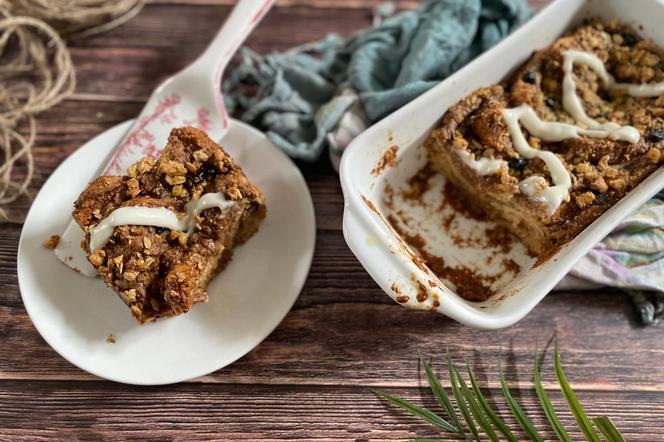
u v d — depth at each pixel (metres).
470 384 0.49
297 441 0.47
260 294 0.50
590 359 0.50
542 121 0.51
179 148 0.49
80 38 0.60
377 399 0.48
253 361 0.49
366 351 0.50
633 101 0.52
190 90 0.54
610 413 0.48
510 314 0.45
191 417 0.48
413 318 0.51
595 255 0.51
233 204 0.48
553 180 0.49
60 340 0.48
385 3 0.62
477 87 0.52
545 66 0.53
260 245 0.51
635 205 0.46
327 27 0.61
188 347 0.48
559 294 0.51
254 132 0.54
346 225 0.45
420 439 0.47
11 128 0.56
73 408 0.48
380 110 0.54
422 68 0.55
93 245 0.47
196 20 0.61
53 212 0.51
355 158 0.48
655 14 0.52
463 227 0.53
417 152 0.53
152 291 0.47
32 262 0.50
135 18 0.61
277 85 0.56
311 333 0.50
